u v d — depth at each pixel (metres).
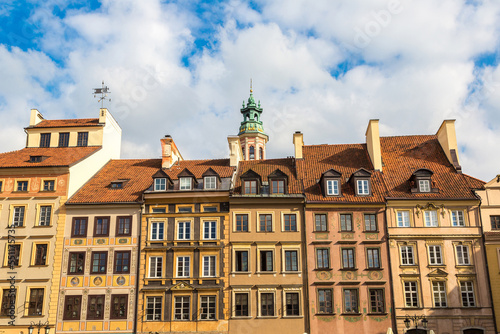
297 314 41.03
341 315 40.69
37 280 42.53
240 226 43.25
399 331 40.16
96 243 43.34
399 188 44.94
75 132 52.72
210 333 40.75
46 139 52.88
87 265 42.81
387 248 42.28
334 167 48.12
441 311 40.59
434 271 41.53
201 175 46.88
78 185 46.56
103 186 47.00
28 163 46.72
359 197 43.94
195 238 43.12
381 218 43.12
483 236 42.31
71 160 47.31
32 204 44.69
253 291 41.59
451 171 46.59
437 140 51.00
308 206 43.44
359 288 41.31
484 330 40.06
